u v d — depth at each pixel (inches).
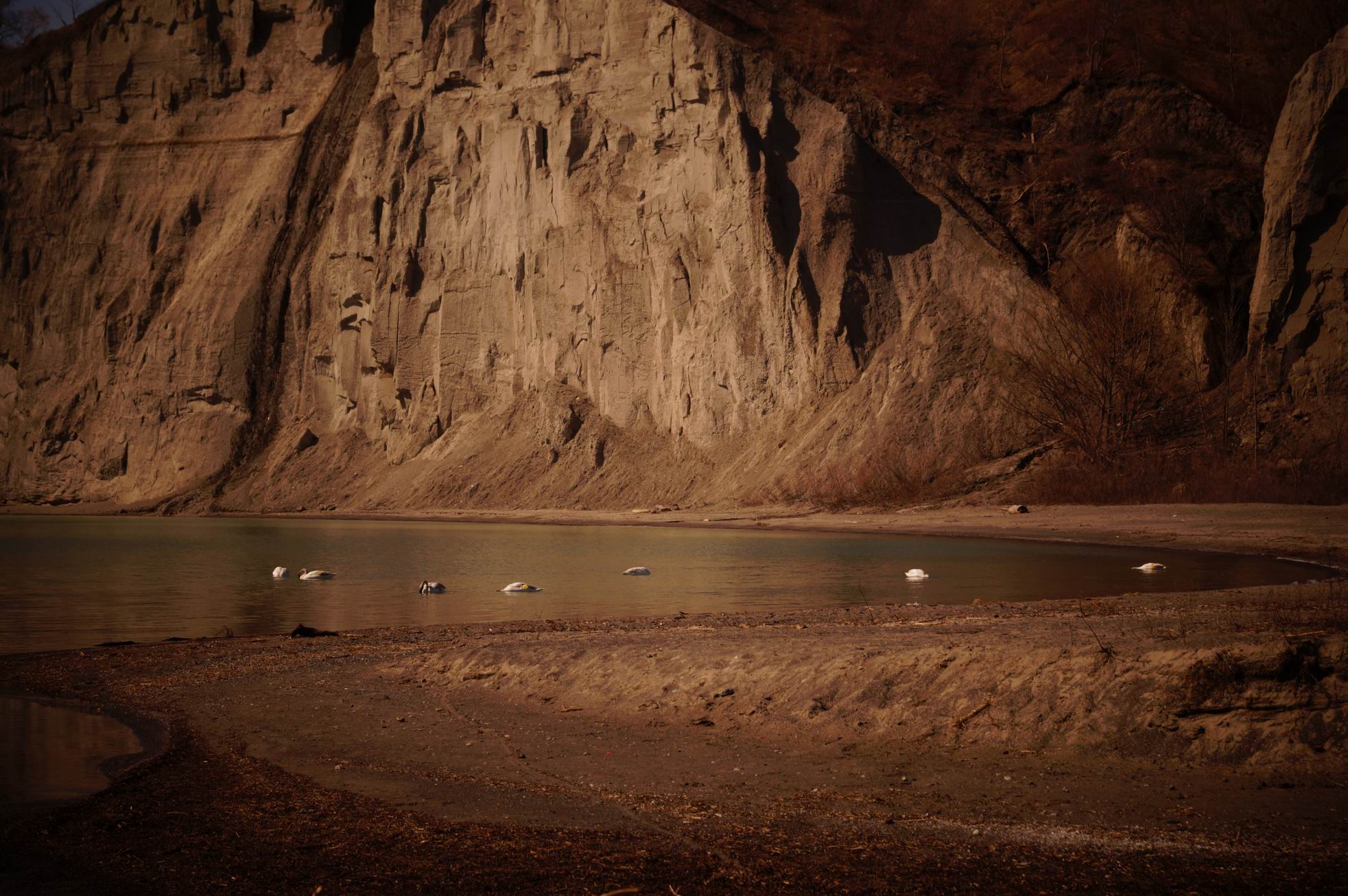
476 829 305.6
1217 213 2187.5
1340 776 322.3
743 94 2452.0
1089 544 1411.2
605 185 2610.7
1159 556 1219.9
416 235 2910.9
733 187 2391.7
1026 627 533.6
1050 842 287.9
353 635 687.7
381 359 2913.4
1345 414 1750.7
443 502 2588.6
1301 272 1903.3
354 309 3009.4
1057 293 2134.6
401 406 2898.6
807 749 380.5
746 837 297.0
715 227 2415.1
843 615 692.7
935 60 2802.7
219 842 294.4
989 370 2064.5
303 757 383.9
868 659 432.5
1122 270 1998.0
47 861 280.2
